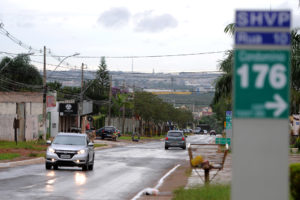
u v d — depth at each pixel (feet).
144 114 439.22
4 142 198.39
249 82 24.25
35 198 59.77
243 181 23.88
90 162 107.76
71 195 63.52
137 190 71.00
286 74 24.11
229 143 171.73
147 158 150.00
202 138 442.09
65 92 427.33
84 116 355.56
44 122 207.31
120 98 405.59
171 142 209.05
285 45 24.20
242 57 24.36
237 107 24.20
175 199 56.80
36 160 126.72
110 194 65.77
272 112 24.03
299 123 191.52
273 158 23.84
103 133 297.12
